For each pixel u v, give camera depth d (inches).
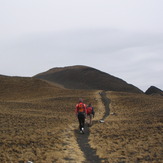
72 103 2303.2
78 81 6835.6
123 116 1491.1
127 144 715.4
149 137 777.6
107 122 1187.3
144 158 587.2
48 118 1278.3
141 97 2632.9
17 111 1561.3
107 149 674.2
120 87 6599.4
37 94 3585.1
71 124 1122.0
